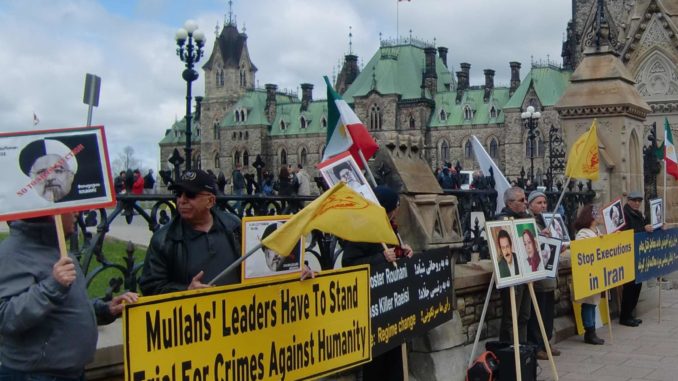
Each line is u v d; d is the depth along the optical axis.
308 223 5.36
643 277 12.95
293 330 5.90
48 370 4.36
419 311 7.98
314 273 6.10
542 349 10.41
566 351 10.98
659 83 19.34
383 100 120.06
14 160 4.16
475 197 10.79
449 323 8.93
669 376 9.45
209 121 141.12
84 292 4.55
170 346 4.86
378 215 5.70
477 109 116.62
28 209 4.16
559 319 12.05
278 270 6.37
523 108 107.25
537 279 9.02
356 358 6.62
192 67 31.67
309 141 132.00
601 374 9.56
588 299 11.41
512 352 8.52
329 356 6.30
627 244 12.43
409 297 7.77
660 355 10.65
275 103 136.50
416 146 9.28
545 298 10.42
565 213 13.99
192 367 5.02
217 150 140.00
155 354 4.76
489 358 8.62
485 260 10.52
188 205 5.53
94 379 5.41
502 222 8.59
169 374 4.86
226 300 5.28
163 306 4.81
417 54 125.00
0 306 4.14
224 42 140.50
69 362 4.40
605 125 15.27
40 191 4.20
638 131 16.08
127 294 4.65
